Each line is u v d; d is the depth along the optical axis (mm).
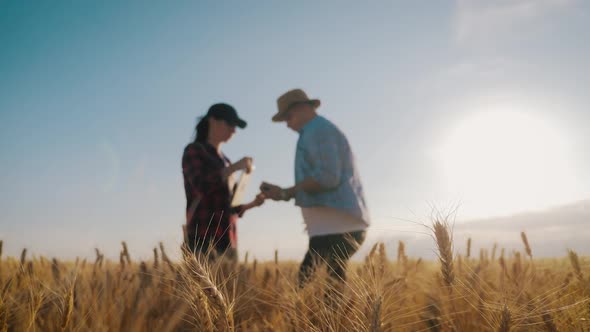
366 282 1289
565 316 1662
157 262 1942
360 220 3156
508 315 1401
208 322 1083
